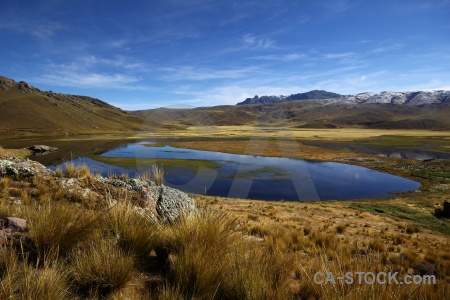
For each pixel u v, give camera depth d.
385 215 21.58
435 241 14.18
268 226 10.05
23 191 5.74
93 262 2.58
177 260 2.79
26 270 2.23
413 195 29.95
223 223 3.60
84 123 137.62
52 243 2.72
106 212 3.58
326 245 8.54
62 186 6.10
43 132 111.62
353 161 50.28
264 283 2.59
